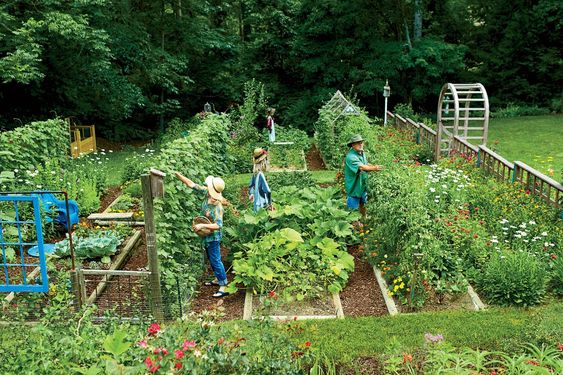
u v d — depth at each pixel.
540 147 17.67
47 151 10.68
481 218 8.53
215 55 27.61
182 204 6.95
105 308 6.09
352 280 7.23
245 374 3.33
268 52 28.59
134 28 21.69
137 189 11.02
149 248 5.64
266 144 16.62
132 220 9.02
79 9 17.23
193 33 25.14
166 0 23.92
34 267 7.37
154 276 5.70
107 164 16.97
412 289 6.23
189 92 28.23
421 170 10.31
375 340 5.22
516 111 27.14
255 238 7.55
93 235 8.02
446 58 26.47
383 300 6.59
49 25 15.60
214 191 6.59
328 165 14.69
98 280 6.83
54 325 4.66
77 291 5.84
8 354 4.03
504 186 9.55
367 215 8.84
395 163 10.90
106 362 3.35
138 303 5.99
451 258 6.67
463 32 30.33
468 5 29.86
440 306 6.28
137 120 25.73
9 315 5.67
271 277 6.56
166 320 5.85
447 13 29.27
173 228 6.54
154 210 6.00
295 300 6.55
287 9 28.11
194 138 8.55
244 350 4.34
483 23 31.61
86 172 11.74
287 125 27.66
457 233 7.32
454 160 12.06
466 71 30.31
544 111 27.08
